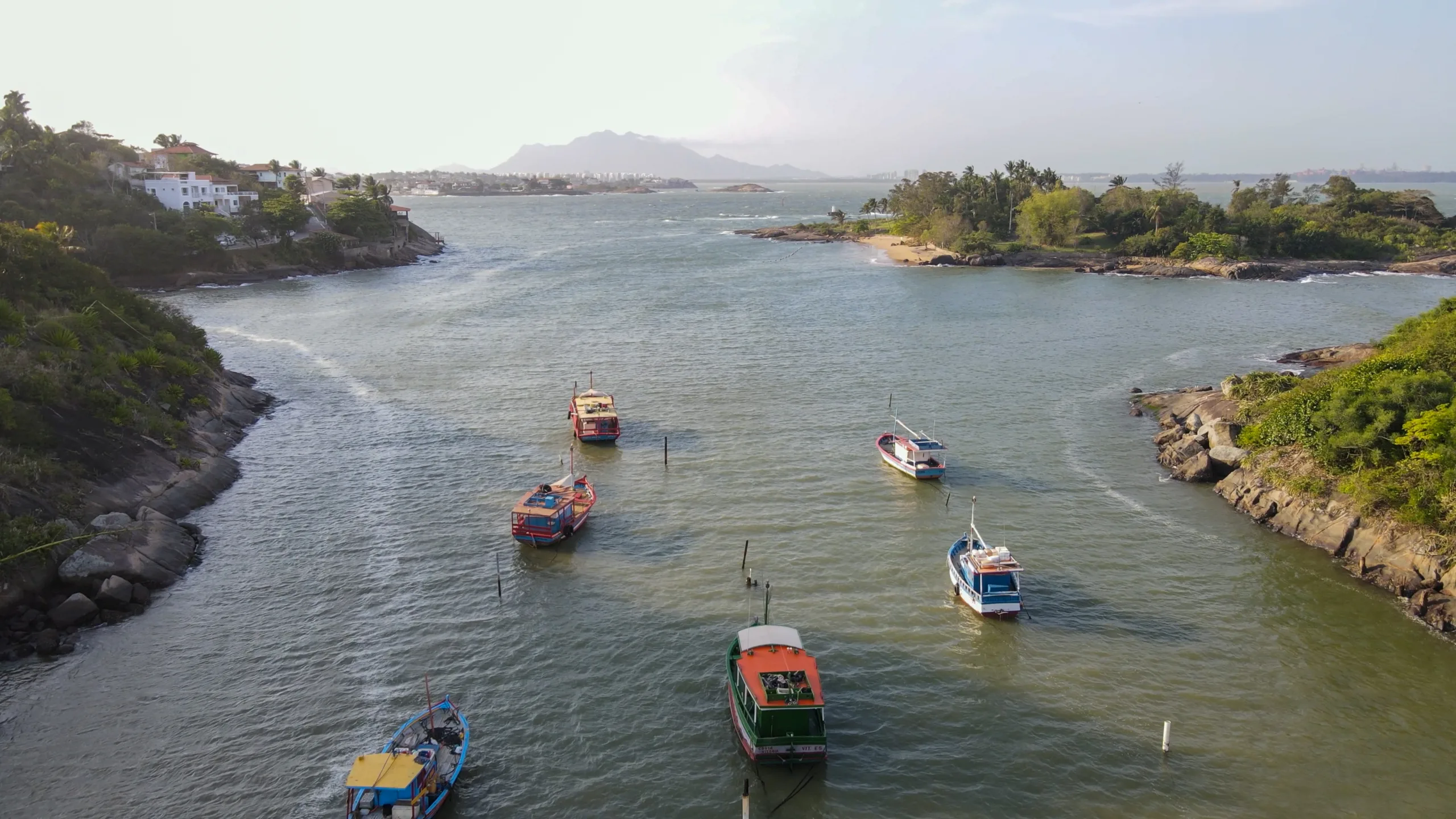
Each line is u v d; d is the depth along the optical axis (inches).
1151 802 1365.7
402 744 1428.4
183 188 7795.3
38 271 3292.3
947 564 2145.7
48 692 1617.9
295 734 1515.7
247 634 1824.6
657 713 1583.4
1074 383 3752.5
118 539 2031.3
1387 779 1412.4
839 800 1374.3
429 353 4379.9
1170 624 1866.4
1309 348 4431.6
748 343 4549.7
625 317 5310.0
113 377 2802.7
